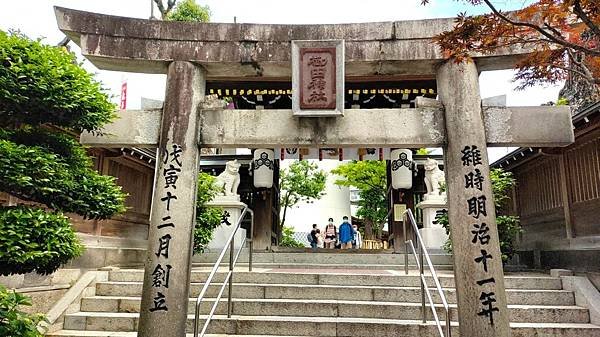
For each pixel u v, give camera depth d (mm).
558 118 5652
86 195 5016
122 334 6648
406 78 10477
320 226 33500
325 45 5863
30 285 6910
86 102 4883
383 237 25781
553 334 6555
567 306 7426
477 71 5887
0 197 6934
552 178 11398
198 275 8602
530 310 7102
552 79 5047
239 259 12992
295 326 6641
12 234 4246
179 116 5789
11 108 4777
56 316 6953
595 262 9320
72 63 5078
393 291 7613
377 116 5777
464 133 5547
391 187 16719
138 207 12523
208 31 6133
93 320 7000
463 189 5406
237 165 14945
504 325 5008
